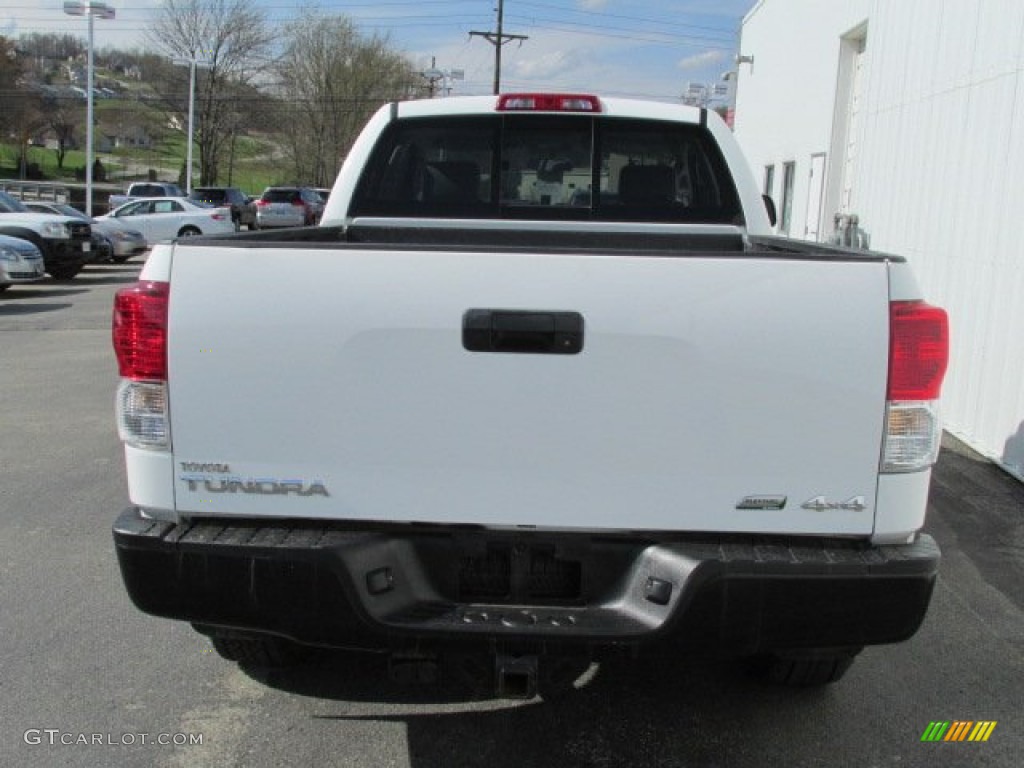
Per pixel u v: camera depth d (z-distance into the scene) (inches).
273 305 100.6
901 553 100.7
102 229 932.0
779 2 705.0
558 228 180.7
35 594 169.8
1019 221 245.9
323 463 102.6
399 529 104.7
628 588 103.4
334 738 125.8
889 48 367.2
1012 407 247.9
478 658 107.5
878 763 121.4
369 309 100.0
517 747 124.2
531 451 101.0
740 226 179.6
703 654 102.1
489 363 100.0
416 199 184.5
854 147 531.8
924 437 100.2
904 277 99.4
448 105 179.9
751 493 100.7
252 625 104.1
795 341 98.5
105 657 147.2
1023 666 148.9
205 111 2484.0
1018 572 187.0
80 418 305.6
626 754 122.6
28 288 711.1
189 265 101.1
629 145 182.7
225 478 103.5
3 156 3078.2
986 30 270.4
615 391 99.7
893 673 146.1
